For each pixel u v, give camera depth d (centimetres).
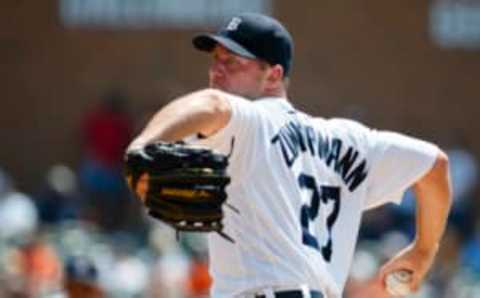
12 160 6056
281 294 1530
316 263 1553
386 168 1634
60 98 6097
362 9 6156
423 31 6191
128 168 1389
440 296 3991
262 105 1553
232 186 1528
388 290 1697
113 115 5594
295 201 1549
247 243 1536
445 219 1681
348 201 1614
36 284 3662
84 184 5378
